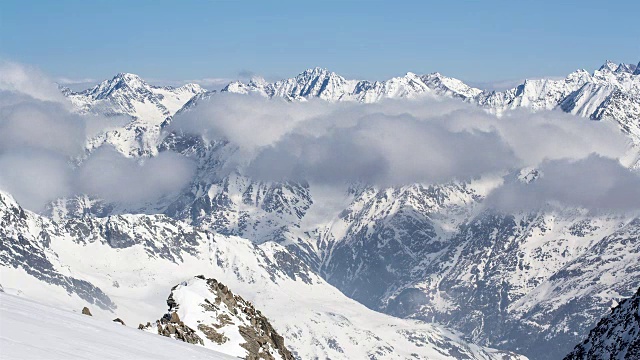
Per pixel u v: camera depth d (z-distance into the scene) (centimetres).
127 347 5309
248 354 8538
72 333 5231
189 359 5603
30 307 5944
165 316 8588
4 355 4131
